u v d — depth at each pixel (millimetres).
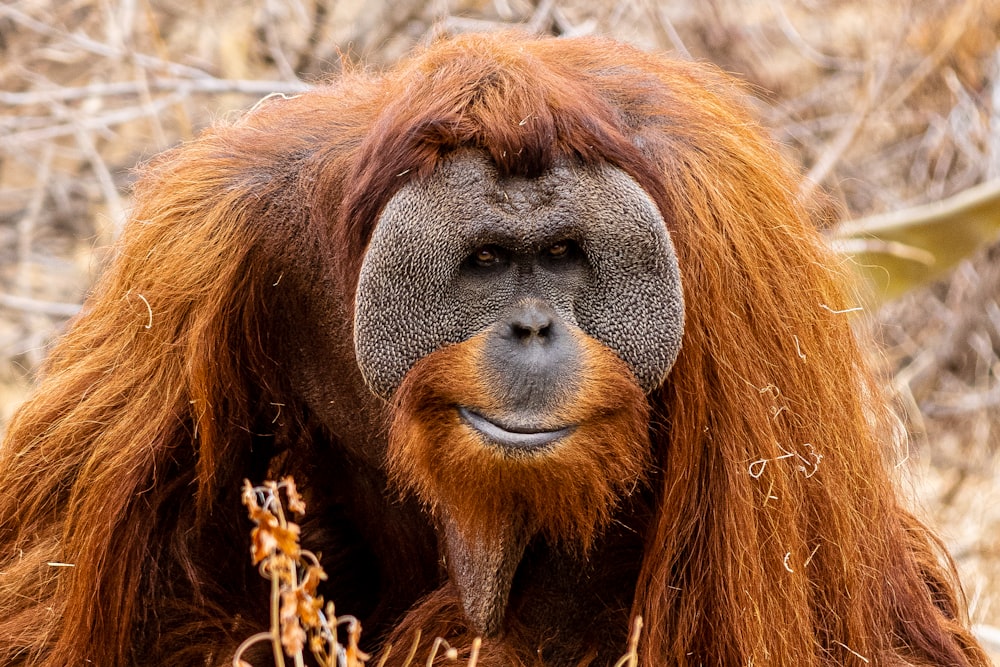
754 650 10188
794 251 10781
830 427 10570
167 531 11156
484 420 9453
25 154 23688
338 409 11391
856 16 26609
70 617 10789
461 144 9461
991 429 23453
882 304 20703
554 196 9320
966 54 25594
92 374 11164
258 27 24234
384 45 23625
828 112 26188
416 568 12297
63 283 24000
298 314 11109
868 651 10805
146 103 21203
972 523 21891
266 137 11211
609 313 9539
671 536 10352
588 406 9344
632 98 10578
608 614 11094
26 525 11383
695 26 25562
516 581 11164
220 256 10773
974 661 12383
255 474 11641
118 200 21062
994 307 24234
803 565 10336
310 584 9164
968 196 19984
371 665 11922
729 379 10156
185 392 10758
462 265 9477
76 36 22797
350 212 9977
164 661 11258
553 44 11094
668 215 9898
